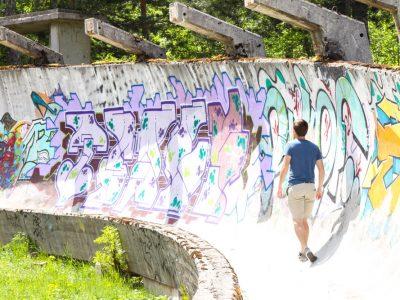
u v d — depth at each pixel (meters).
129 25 27.06
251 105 13.58
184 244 9.45
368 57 11.37
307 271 9.48
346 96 10.61
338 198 10.51
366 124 10.02
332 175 10.91
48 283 12.23
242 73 13.63
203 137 14.91
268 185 12.66
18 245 15.35
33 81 19.72
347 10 23.33
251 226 12.49
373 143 9.77
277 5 11.20
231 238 12.40
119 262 12.45
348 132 10.62
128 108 17.06
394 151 9.03
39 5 29.30
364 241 9.09
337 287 8.46
